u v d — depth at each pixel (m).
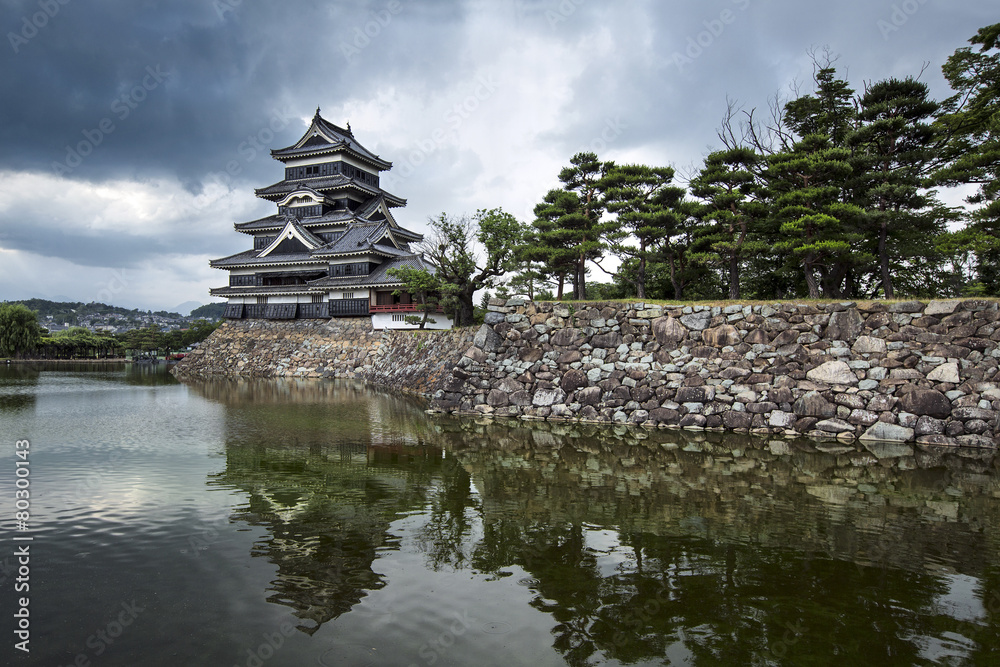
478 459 14.66
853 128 25.56
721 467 13.88
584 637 6.13
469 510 10.45
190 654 5.72
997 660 5.68
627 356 21.19
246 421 20.66
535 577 7.63
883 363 17.55
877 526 9.65
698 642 6.03
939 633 6.22
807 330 18.80
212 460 14.24
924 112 23.03
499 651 5.82
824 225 21.22
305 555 8.31
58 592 7.07
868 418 17.23
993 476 13.01
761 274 30.66
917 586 7.37
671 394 20.00
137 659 5.62
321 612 6.64
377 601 6.93
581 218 29.69
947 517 10.15
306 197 54.41
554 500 11.10
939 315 17.22
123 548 8.49
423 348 35.12
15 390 32.06
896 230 23.00
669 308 20.97
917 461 14.45
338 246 48.53
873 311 18.12
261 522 9.71
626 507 10.67
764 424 18.41
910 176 22.83
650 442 17.00
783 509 10.59
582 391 21.36
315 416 22.11
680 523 9.79
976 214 18.73
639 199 27.09
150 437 17.28
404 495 11.38
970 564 8.06
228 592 7.11
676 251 27.95
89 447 15.67
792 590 7.26
